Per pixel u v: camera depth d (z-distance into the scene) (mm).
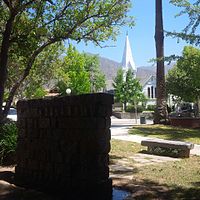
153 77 81625
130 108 63750
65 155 7355
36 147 7891
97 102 6961
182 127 23031
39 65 23125
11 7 10445
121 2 14055
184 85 26594
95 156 7004
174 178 8930
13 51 12117
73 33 13445
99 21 14109
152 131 20578
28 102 8086
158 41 24406
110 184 7207
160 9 24344
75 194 7176
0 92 10164
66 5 12906
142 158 12367
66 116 7332
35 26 12148
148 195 7203
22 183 8055
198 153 13805
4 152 10758
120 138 17562
